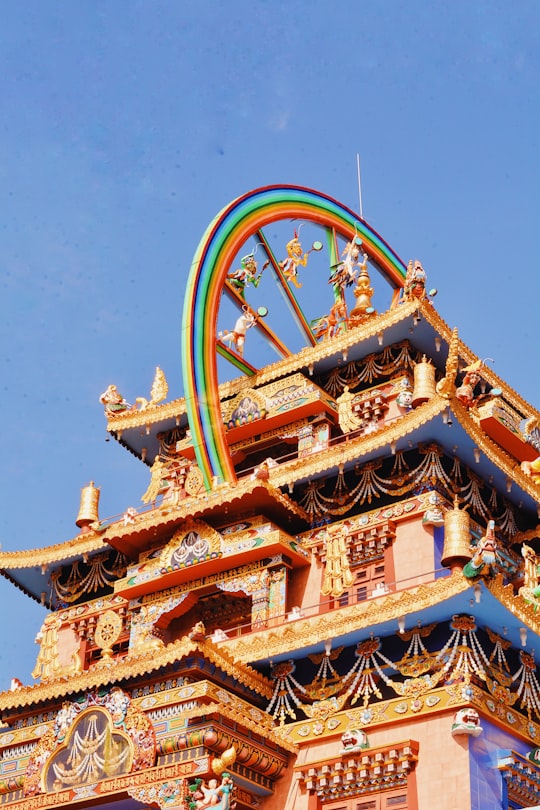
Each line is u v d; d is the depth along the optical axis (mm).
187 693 28344
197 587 34531
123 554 38688
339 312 41688
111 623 33875
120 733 28734
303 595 33531
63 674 36812
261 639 30688
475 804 25969
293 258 42844
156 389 43156
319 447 37531
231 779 26719
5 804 29734
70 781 29031
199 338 37594
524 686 29453
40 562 39562
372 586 32656
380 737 28109
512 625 28547
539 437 39812
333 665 30109
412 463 33688
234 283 41344
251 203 40406
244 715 28516
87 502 42219
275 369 39938
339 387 39188
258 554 33562
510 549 35844
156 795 27266
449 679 27766
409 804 26703
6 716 31609
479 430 33281
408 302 37156
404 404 36562
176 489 40812
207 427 36812
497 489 35250
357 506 34500
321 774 28297
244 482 34375
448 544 28406
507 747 27828
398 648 29141
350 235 43906
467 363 38844
